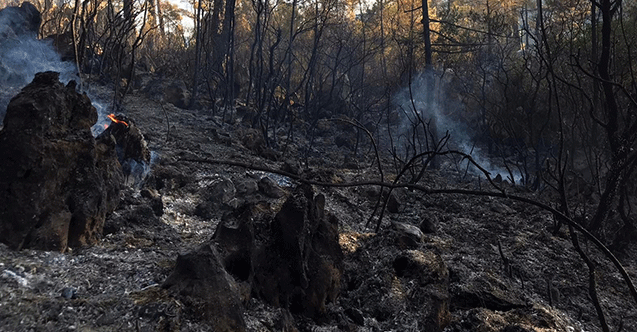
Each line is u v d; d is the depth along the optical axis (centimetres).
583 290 474
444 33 1465
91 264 289
